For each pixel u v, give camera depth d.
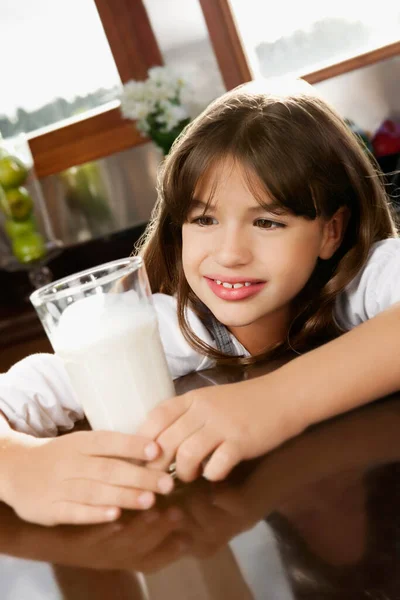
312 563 0.44
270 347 1.07
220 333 1.10
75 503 0.58
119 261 0.69
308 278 1.00
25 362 0.91
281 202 0.90
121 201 2.85
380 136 2.55
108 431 0.62
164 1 2.74
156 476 0.58
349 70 2.67
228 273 0.93
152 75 2.55
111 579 0.48
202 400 0.64
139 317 0.65
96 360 0.64
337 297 1.10
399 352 0.69
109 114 2.80
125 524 0.57
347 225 1.07
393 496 0.50
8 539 0.59
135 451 0.60
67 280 0.67
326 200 0.96
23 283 2.74
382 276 1.03
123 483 0.58
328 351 0.70
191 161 0.93
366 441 0.61
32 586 0.50
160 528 0.54
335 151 0.99
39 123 2.88
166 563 0.49
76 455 0.61
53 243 2.63
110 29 2.77
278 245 0.92
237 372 0.96
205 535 0.52
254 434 0.62
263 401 0.65
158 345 0.68
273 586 0.43
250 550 0.48
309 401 0.66
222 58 2.77
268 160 0.89
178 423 0.62
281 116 0.95
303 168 0.92
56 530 0.59
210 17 2.74
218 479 0.60
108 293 0.65
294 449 0.63
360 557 0.43
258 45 2.81
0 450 0.67
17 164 2.50
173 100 2.55
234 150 0.90
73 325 0.64
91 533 0.57
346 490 0.53
